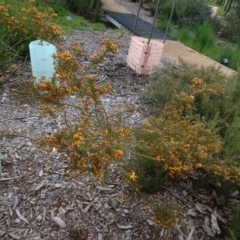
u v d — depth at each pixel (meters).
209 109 2.66
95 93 1.67
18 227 1.69
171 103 2.48
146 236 1.76
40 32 2.23
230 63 5.82
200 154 1.77
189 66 3.56
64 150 1.60
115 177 2.03
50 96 1.65
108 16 7.21
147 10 8.97
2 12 2.52
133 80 3.44
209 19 8.01
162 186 2.02
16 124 2.39
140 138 1.84
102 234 1.73
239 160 2.09
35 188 1.89
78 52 1.83
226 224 1.92
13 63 3.23
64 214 1.78
